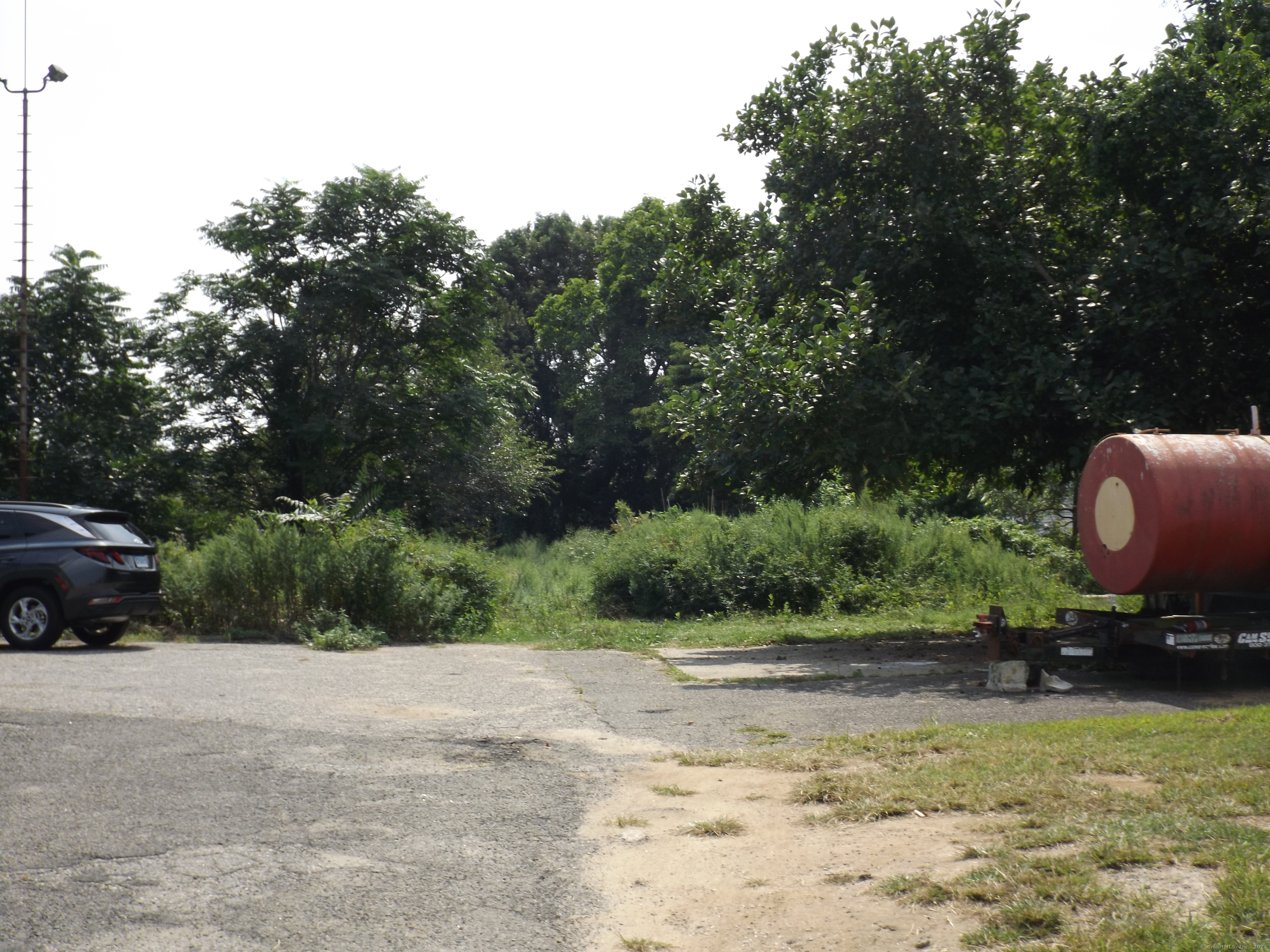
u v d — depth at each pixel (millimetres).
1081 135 15383
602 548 27328
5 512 14062
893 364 14359
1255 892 3797
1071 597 20734
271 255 37812
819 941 4055
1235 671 11617
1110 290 14219
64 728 7895
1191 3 20391
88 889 4590
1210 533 10602
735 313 15492
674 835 5539
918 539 23391
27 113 32000
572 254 69250
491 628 18578
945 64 15312
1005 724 8047
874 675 11773
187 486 38219
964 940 3826
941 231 14703
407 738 7922
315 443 37281
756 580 21234
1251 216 13258
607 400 59125
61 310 37531
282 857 5070
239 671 11625
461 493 41781
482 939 4180
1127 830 4750
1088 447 13750
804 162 16016
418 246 39125
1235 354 14367
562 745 7812
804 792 6117
